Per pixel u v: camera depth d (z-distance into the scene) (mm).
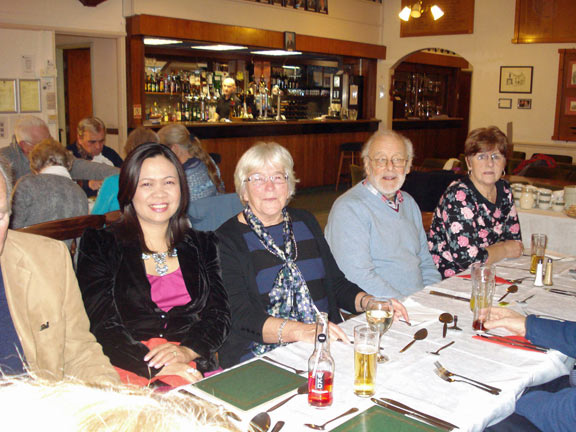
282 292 2070
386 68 10336
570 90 8758
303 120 9195
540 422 1545
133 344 1835
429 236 2984
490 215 2850
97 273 1895
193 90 8219
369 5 9945
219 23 7586
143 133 3750
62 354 1530
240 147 8172
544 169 5789
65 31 6176
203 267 2035
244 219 2156
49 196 3031
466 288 2271
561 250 3789
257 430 1143
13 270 1439
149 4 6777
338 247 2496
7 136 5852
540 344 1658
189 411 316
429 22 9781
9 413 286
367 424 1191
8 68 5781
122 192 1955
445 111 13070
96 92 7125
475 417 1237
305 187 9359
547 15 8773
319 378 1256
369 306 1677
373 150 2555
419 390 1367
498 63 9328
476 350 1628
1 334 1400
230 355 2039
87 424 284
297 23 8734
